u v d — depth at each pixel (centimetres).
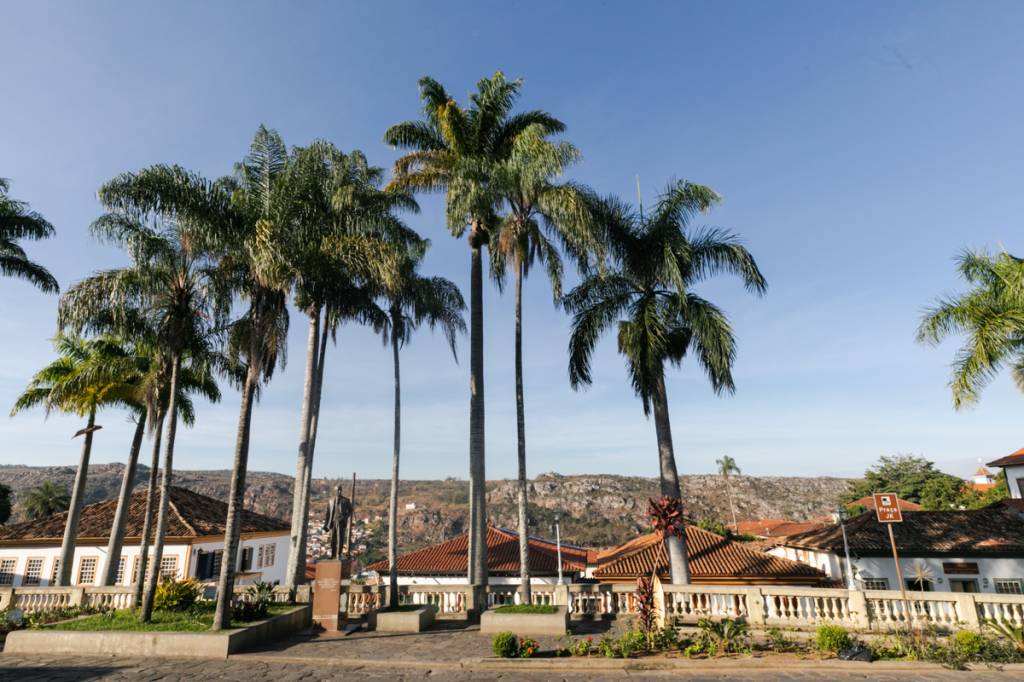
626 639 1166
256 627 1263
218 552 3284
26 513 6350
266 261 1397
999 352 1686
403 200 2134
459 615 1623
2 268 2370
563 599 1625
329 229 1784
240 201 1574
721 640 1167
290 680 977
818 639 1152
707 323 1814
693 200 1916
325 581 1460
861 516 2933
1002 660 1070
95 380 2381
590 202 1894
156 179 1435
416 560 3209
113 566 2434
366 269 1786
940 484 6222
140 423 2630
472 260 2197
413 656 1151
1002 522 2603
